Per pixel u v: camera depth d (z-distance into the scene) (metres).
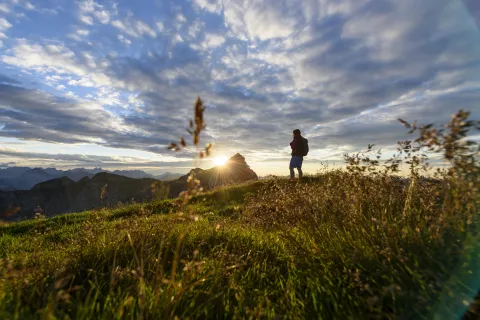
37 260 3.14
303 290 2.50
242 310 2.18
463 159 1.75
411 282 1.99
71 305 1.99
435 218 2.33
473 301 1.67
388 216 2.98
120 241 3.45
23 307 1.91
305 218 3.87
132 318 1.74
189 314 2.06
